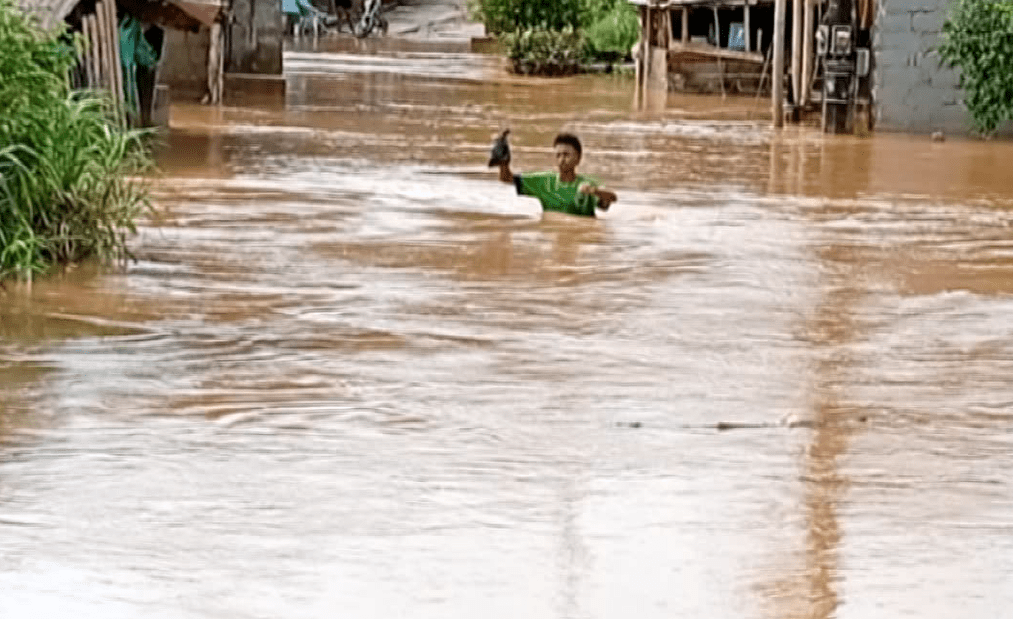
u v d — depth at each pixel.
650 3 51.56
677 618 8.80
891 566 9.61
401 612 8.79
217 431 12.05
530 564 9.52
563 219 22.27
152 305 16.25
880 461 11.70
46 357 14.12
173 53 40.84
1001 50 36.19
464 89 51.22
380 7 89.12
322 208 22.84
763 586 9.27
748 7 48.66
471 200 23.98
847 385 13.86
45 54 18.47
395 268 18.50
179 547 9.66
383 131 35.44
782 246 20.75
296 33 81.06
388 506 10.46
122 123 26.78
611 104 46.34
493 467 11.32
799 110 40.31
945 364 14.71
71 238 18.09
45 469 11.05
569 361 14.44
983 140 36.62
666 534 10.07
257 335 15.12
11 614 8.65
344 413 12.59
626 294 17.44
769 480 11.18
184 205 22.73
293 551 9.63
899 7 37.53
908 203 25.39
